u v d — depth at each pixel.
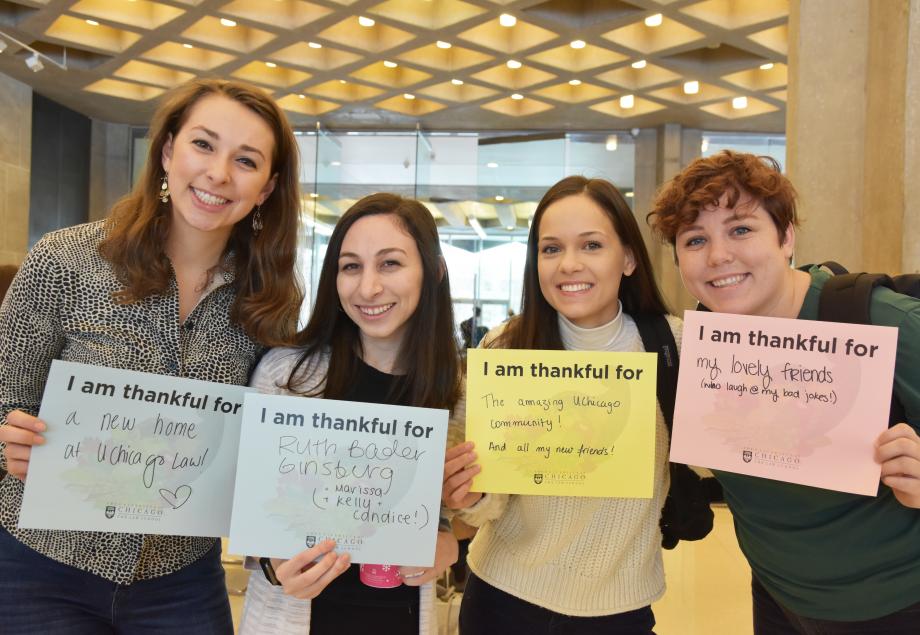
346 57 6.93
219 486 1.27
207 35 6.48
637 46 6.37
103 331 1.34
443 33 6.06
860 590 1.27
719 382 1.24
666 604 3.33
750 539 1.44
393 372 1.51
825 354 1.18
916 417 1.16
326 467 1.22
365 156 9.22
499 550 1.53
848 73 2.51
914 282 1.23
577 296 1.45
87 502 1.21
